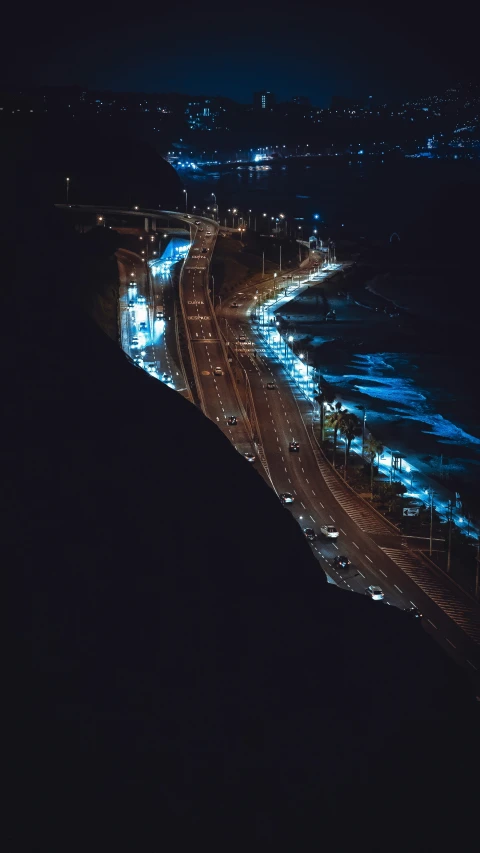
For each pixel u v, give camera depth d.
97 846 28.59
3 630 32.72
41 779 29.42
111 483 43.84
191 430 58.38
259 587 46.75
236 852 30.86
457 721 45.03
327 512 90.62
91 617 35.81
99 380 53.81
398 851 33.97
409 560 79.75
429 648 52.78
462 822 36.66
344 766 37.09
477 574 73.62
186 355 149.75
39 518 38.47
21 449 42.12
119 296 180.38
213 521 48.44
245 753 34.97
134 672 35.16
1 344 49.88
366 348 186.12
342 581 74.81
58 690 32.31
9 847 27.25
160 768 32.22
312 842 32.97
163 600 39.53
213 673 38.22
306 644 44.84
